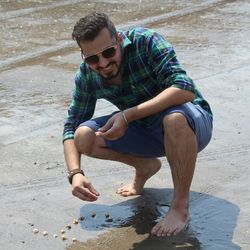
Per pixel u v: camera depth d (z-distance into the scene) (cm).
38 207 395
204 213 382
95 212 388
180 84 348
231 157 457
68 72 662
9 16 904
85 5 966
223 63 672
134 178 409
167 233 357
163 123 349
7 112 552
